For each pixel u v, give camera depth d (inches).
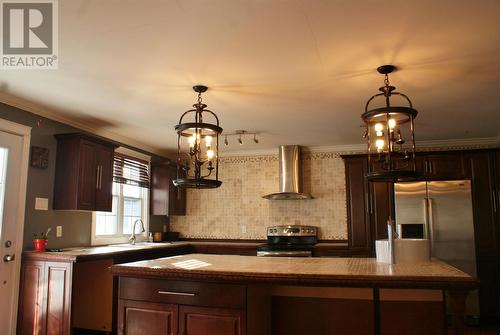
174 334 91.1
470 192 189.3
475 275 183.2
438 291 95.3
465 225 187.6
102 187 171.8
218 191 251.8
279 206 239.8
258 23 89.4
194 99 144.3
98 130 188.9
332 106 153.2
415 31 93.2
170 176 236.2
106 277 162.4
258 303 94.7
